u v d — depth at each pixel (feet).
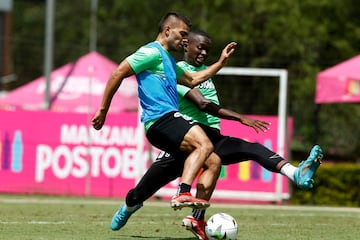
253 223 135.74
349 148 323.98
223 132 205.36
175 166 101.71
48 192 215.31
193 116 106.93
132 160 212.84
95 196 213.05
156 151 210.59
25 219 131.34
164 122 95.81
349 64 219.82
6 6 548.72
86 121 215.10
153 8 454.40
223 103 290.56
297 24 388.16
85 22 581.12
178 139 94.79
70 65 279.08
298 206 199.11
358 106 353.72
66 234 109.50
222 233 98.53
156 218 141.18
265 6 385.29
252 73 205.67
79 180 214.69
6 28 553.23
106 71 274.57
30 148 216.74
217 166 102.58
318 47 409.49
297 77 383.65
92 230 115.96
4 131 216.95
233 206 187.93
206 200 102.37
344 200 219.82
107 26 544.21
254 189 206.59
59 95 266.77
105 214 146.51
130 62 96.37
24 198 195.93
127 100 271.49
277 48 386.32
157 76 97.40
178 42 98.48
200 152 93.71
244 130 205.36
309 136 335.88
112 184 213.46
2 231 111.96
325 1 396.37
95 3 517.14
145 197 104.17
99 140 214.69
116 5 485.15
